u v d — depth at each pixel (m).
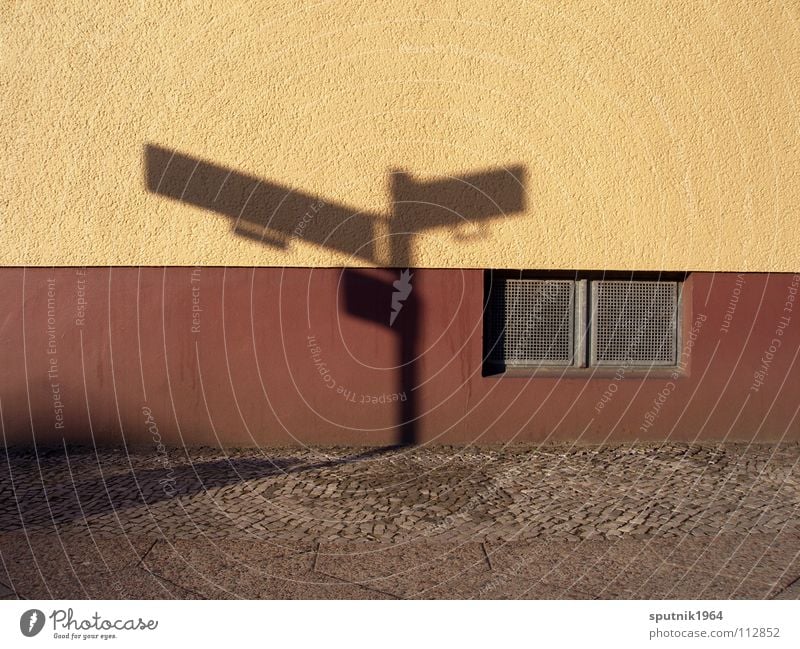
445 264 6.82
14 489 5.61
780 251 6.89
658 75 6.79
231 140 6.70
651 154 6.81
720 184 6.84
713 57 6.79
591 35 6.75
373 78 6.72
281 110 6.70
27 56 6.58
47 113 6.61
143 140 6.67
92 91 6.62
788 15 6.79
